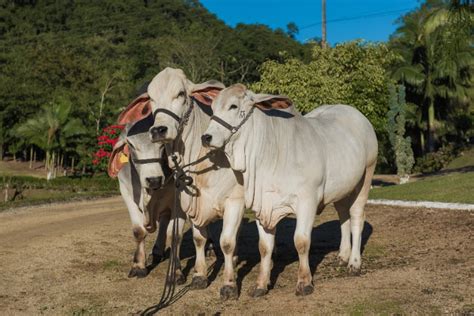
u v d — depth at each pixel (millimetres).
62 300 6484
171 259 6434
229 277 6301
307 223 6094
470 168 26812
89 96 38156
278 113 6246
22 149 39188
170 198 7059
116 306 6238
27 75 41344
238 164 5820
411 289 6184
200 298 6355
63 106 30219
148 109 6379
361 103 18172
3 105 37469
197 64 44219
